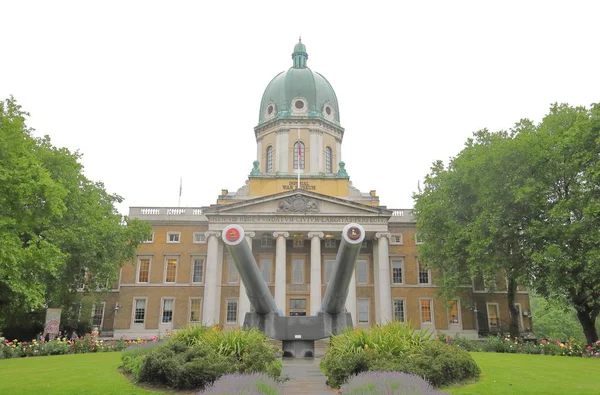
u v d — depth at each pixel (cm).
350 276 1457
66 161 2888
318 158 5462
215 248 4688
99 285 3678
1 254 1916
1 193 1953
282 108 5653
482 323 4841
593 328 2892
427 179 3831
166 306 4988
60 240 2745
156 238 5169
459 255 3359
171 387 1203
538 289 2859
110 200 3919
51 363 1753
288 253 5038
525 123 3238
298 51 6088
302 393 1160
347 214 4731
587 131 2497
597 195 2509
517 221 2845
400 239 5166
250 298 1562
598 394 1124
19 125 2153
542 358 1970
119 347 2647
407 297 4972
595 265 2373
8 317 3362
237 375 1095
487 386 1209
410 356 1273
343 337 1431
